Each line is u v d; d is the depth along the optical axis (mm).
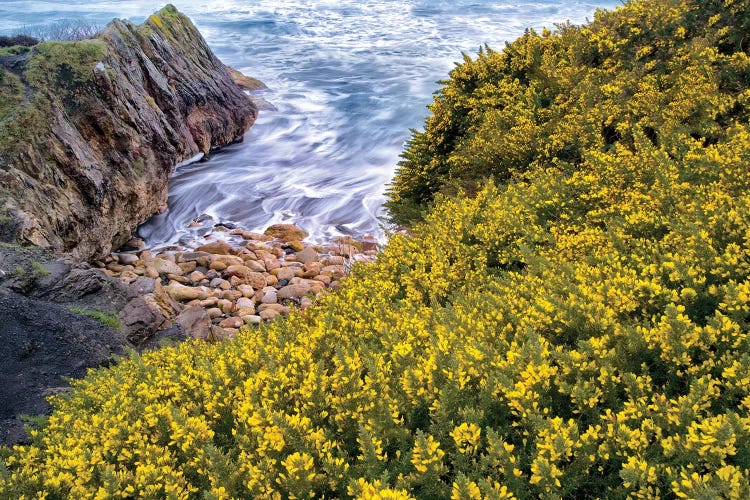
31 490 3664
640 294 3699
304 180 19031
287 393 3811
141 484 3223
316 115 24625
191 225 16266
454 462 2811
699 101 6547
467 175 8984
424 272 5828
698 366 3053
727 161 4938
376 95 26547
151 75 17953
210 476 3074
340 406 3361
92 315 9062
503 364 3299
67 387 7465
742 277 3672
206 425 3568
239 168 19922
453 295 5172
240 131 22625
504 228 5910
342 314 5137
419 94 26391
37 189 12180
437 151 10875
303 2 51875
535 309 3838
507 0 49375
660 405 2830
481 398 3189
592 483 2709
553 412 3191
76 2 52562
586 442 2703
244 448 3295
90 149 14219
